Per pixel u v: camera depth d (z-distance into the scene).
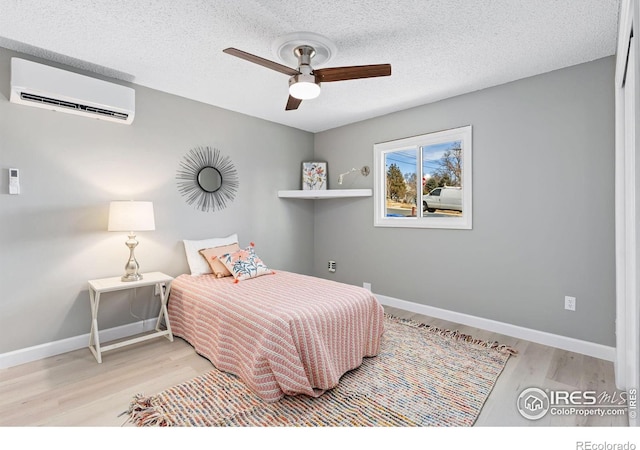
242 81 3.01
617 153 2.13
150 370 2.37
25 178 2.49
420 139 3.61
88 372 2.34
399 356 2.57
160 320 3.12
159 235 3.24
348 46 2.35
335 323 2.23
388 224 3.94
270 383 1.96
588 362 2.46
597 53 2.45
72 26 2.13
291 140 4.54
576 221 2.63
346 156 4.42
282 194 4.32
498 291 3.07
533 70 2.74
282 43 2.28
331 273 4.63
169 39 2.29
